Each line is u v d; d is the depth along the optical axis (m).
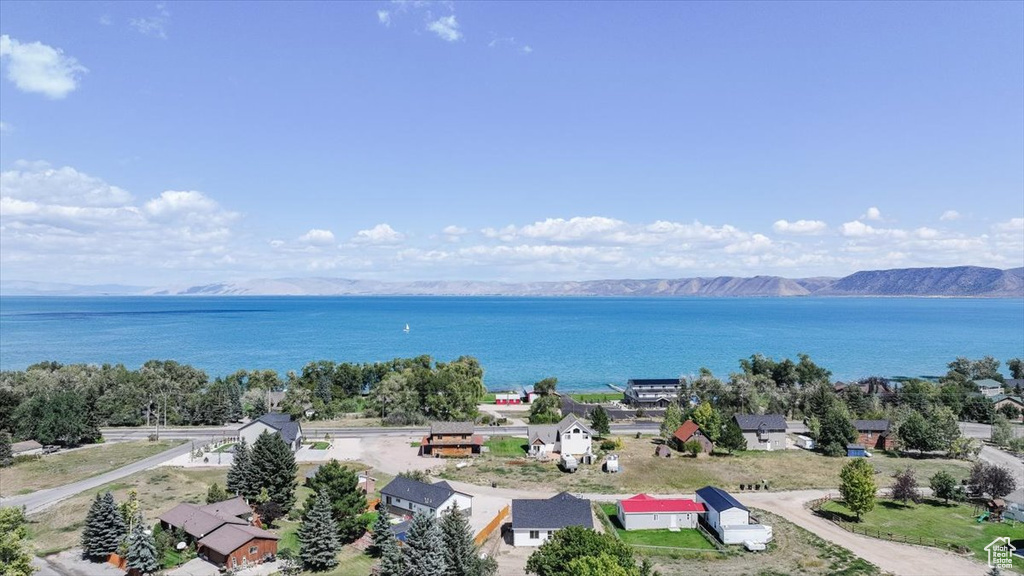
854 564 66.69
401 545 62.44
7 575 54.66
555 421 138.50
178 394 153.00
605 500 89.25
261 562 66.12
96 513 66.00
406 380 155.50
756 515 82.75
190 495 86.81
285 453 82.38
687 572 64.38
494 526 77.88
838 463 111.12
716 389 162.12
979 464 90.94
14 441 117.19
